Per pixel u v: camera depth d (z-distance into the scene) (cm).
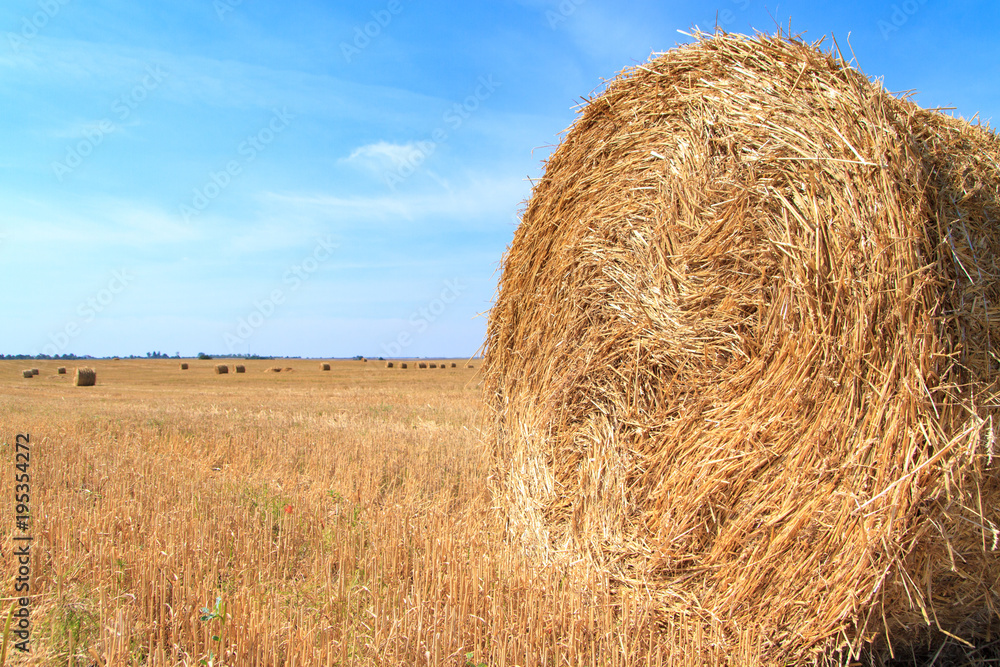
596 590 436
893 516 320
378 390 2573
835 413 349
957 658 406
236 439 1016
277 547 475
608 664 339
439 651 334
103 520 516
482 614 385
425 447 958
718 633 372
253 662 321
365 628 368
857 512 334
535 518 539
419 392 2422
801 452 361
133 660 328
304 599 410
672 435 437
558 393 537
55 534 482
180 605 369
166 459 818
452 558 445
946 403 325
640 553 440
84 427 1137
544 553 518
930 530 326
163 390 2717
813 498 353
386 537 506
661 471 441
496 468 620
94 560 436
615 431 484
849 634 344
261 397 2142
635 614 387
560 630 375
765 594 368
